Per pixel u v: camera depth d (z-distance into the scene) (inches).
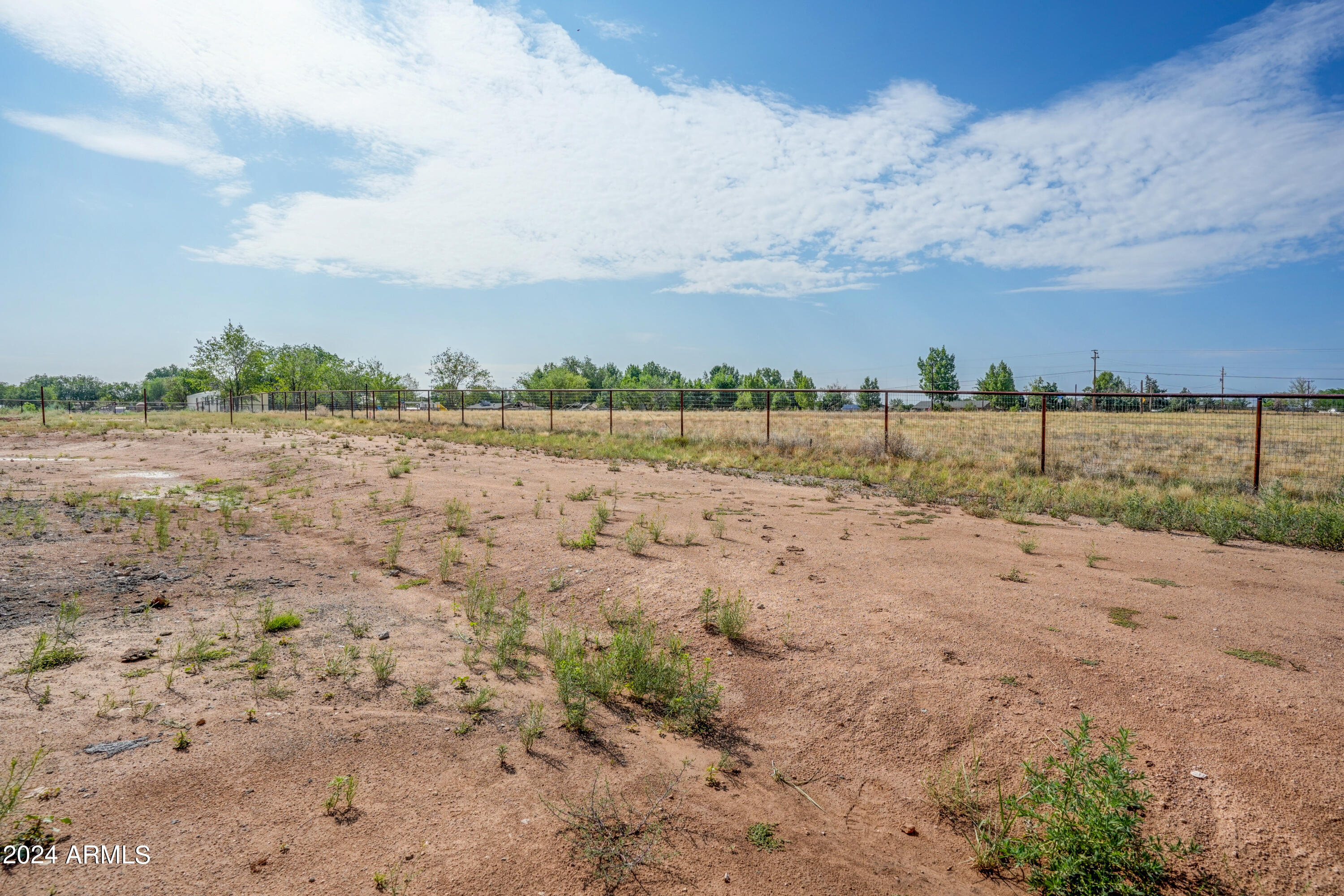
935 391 663.1
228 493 427.5
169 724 137.1
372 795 118.0
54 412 1518.2
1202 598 218.4
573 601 228.7
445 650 187.9
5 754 121.7
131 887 91.7
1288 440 894.4
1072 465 612.7
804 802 124.8
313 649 183.6
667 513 368.8
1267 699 145.3
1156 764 124.9
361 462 566.6
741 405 2128.4
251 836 105.0
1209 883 101.7
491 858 103.3
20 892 88.7
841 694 158.7
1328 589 228.8
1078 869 102.7
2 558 259.0
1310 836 107.0
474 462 604.1
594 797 121.7
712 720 153.0
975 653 173.6
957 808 121.6
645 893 98.7
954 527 345.4
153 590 232.8
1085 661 167.5
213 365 1941.4
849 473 563.5
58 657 168.2
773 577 244.5
